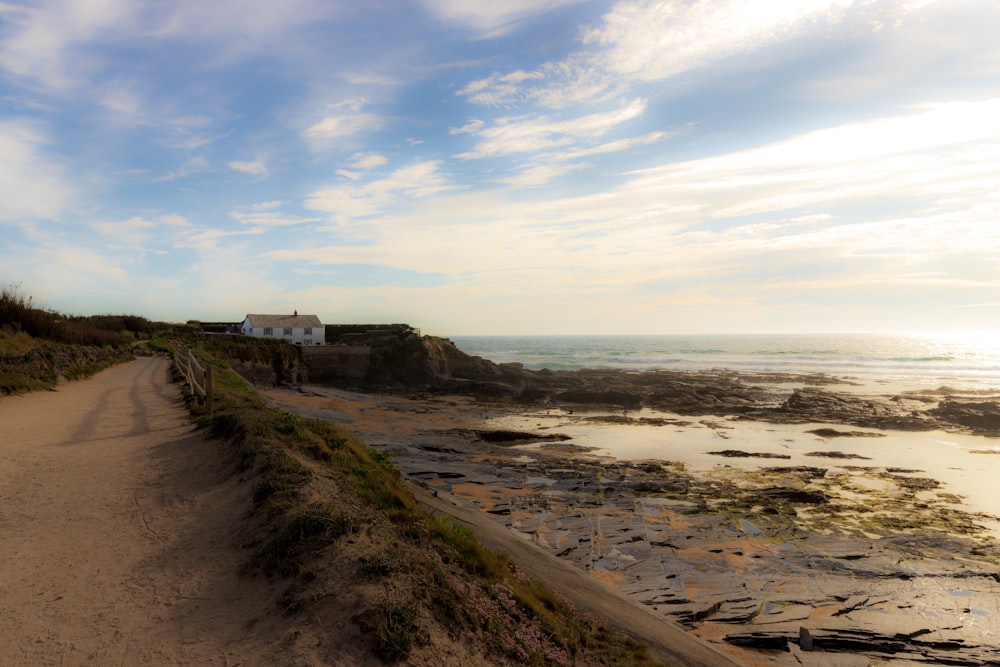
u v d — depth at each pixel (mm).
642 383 75750
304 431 14047
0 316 24875
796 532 22234
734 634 13883
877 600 16047
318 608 6039
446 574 7488
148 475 10992
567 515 23469
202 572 7125
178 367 31828
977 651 13617
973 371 94500
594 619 11141
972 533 22594
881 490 28578
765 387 73625
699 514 24297
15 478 10320
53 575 6848
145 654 5457
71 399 20328
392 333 92312
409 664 5562
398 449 34719
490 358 133750
